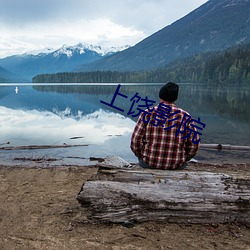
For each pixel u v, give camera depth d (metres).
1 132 16.16
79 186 6.11
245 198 3.72
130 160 10.34
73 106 35.84
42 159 10.15
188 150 4.00
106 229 3.73
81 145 12.99
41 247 3.42
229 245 3.38
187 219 3.77
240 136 15.74
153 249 3.32
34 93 71.50
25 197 5.31
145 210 3.78
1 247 3.46
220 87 115.88
